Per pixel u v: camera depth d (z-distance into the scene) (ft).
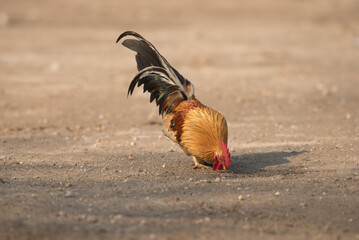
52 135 114.62
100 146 102.99
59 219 58.95
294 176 79.92
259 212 63.62
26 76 194.08
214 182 76.89
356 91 165.37
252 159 91.35
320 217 62.54
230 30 305.32
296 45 257.96
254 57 229.66
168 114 84.07
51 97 160.35
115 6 410.52
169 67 84.38
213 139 77.36
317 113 135.85
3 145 103.19
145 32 299.58
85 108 146.20
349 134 109.60
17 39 276.82
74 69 208.33
